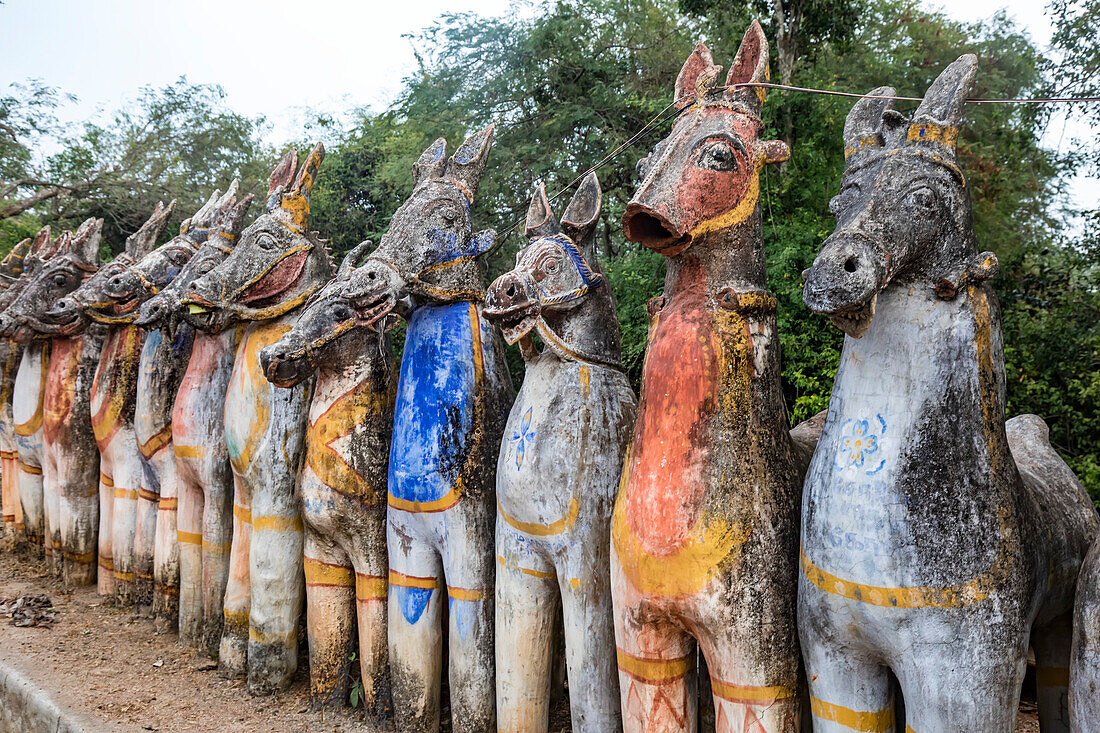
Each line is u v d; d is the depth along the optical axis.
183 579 5.29
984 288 2.55
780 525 2.82
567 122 10.49
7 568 7.26
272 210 4.71
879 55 11.06
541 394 3.50
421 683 3.96
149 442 5.54
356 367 4.23
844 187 2.71
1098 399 6.89
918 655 2.40
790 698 2.79
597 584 3.33
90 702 4.45
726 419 2.85
